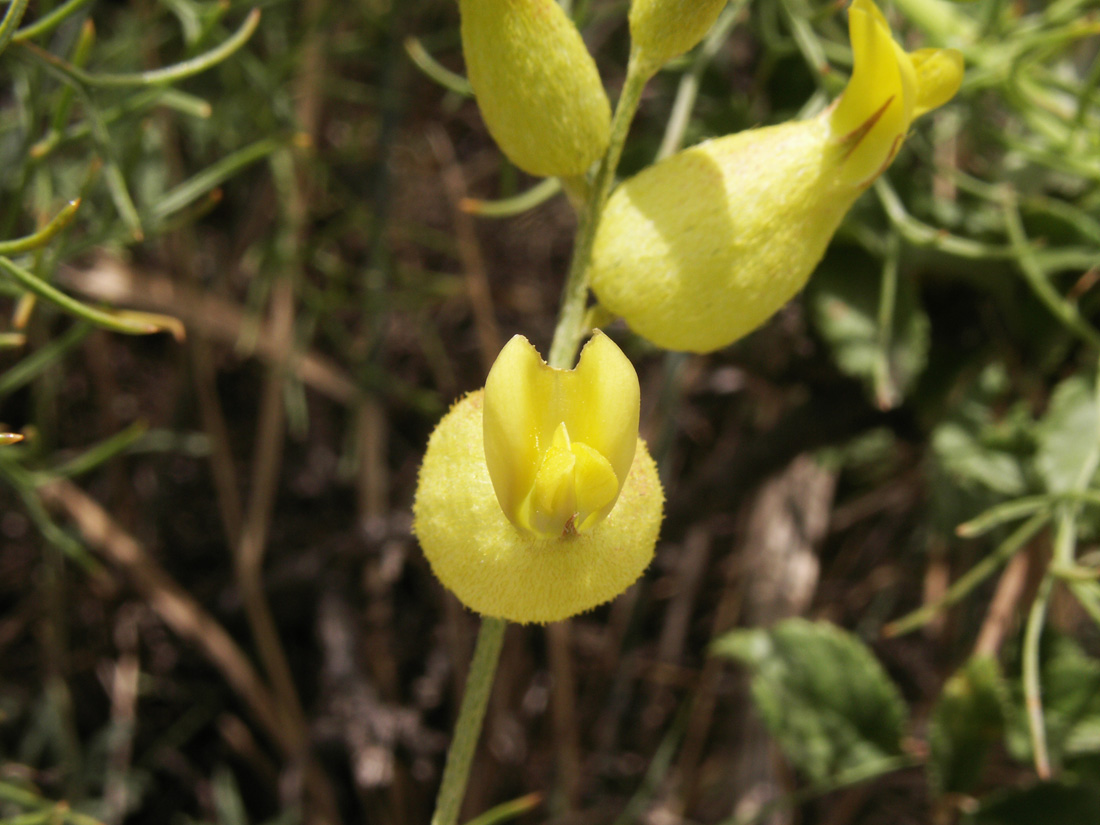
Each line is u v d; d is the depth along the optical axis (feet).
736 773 0.57
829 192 0.25
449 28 0.64
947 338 0.47
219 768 0.56
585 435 0.22
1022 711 0.41
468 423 0.23
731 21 0.41
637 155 0.51
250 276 0.64
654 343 0.26
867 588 0.65
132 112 0.38
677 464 0.65
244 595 0.55
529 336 0.69
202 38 0.36
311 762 0.54
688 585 0.63
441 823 0.25
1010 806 0.40
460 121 0.69
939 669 0.59
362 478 0.59
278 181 0.58
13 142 0.47
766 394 0.59
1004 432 0.44
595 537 0.23
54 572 0.53
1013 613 0.47
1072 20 0.46
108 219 0.38
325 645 0.56
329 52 0.59
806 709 0.43
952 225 0.45
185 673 0.57
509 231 0.69
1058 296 0.45
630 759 0.61
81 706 0.57
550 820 0.57
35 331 0.53
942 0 0.45
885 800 0.58
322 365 0.61
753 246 0.25
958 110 0.49
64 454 0.60
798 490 0.61
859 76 0.25
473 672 0.25
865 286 0.44
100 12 0.58
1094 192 0.48
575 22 0.39
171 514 0.61
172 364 0.63
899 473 0.60
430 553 0.23
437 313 0.69
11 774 0.48
